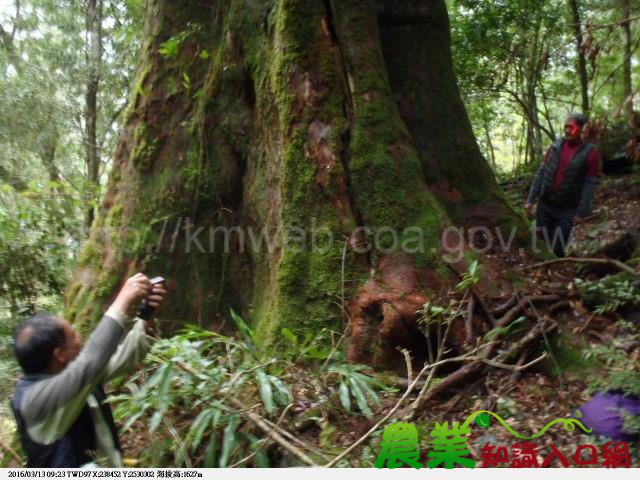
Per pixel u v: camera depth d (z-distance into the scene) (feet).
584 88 34.65
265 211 16.14
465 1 33.99
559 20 35.01
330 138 15.23
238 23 17.16
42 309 22.61
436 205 15.16
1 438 15.21
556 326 13.60
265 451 10.98
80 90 42.16
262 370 11.95
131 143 18.08
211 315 16.89
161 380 10.56
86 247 17.57
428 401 12.60
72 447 8.98
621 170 30.40
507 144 63.21
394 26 18.37
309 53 15.60
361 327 13.98
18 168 40.52
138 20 38.09
